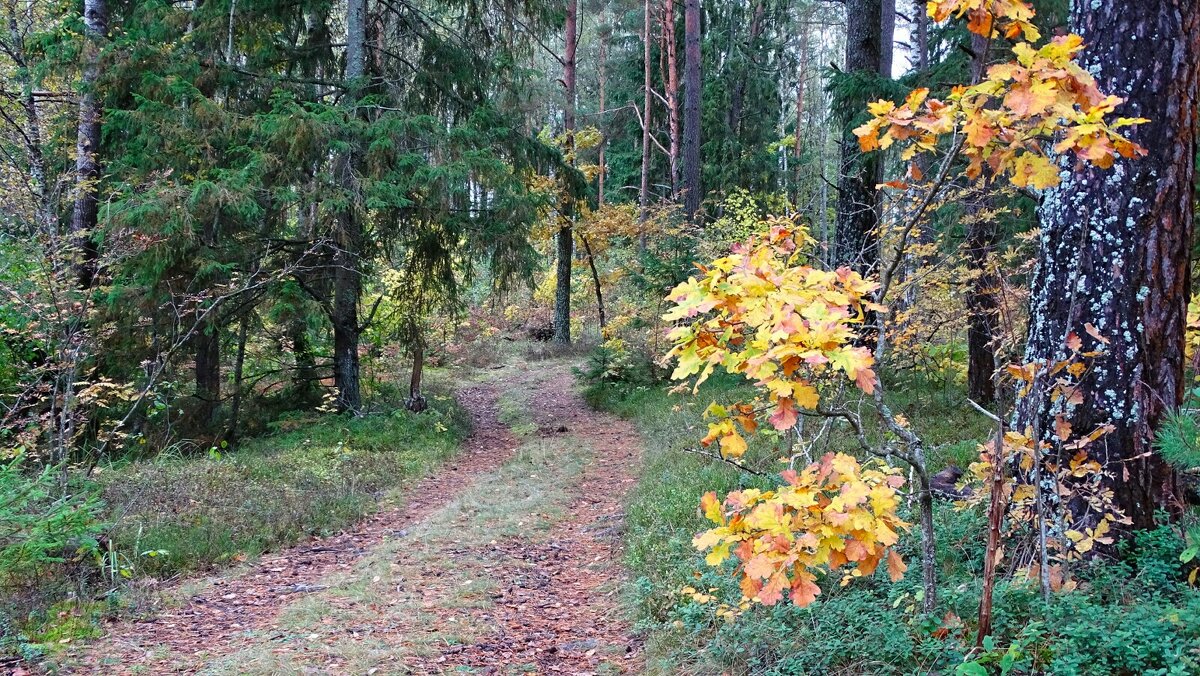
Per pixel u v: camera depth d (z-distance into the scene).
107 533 5.55
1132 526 3.55
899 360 10.06
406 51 11.48
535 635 4.41
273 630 4.43
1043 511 3.23
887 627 3.28
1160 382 3.55
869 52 8.94
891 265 2.95
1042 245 3.91
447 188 9.33
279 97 8.93
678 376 2.49
